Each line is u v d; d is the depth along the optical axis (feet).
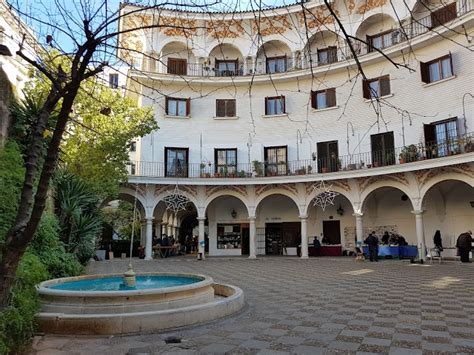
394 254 72.90
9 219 27.32
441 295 32.55
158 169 86.17
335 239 87.71
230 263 71.92
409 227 79.25
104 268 62.54
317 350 18.44
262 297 33.12
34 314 20.56
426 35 68.33
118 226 128.98
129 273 31.55
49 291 24.39
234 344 19.56
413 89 73.61
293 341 19.92
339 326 22.77
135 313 22.20
